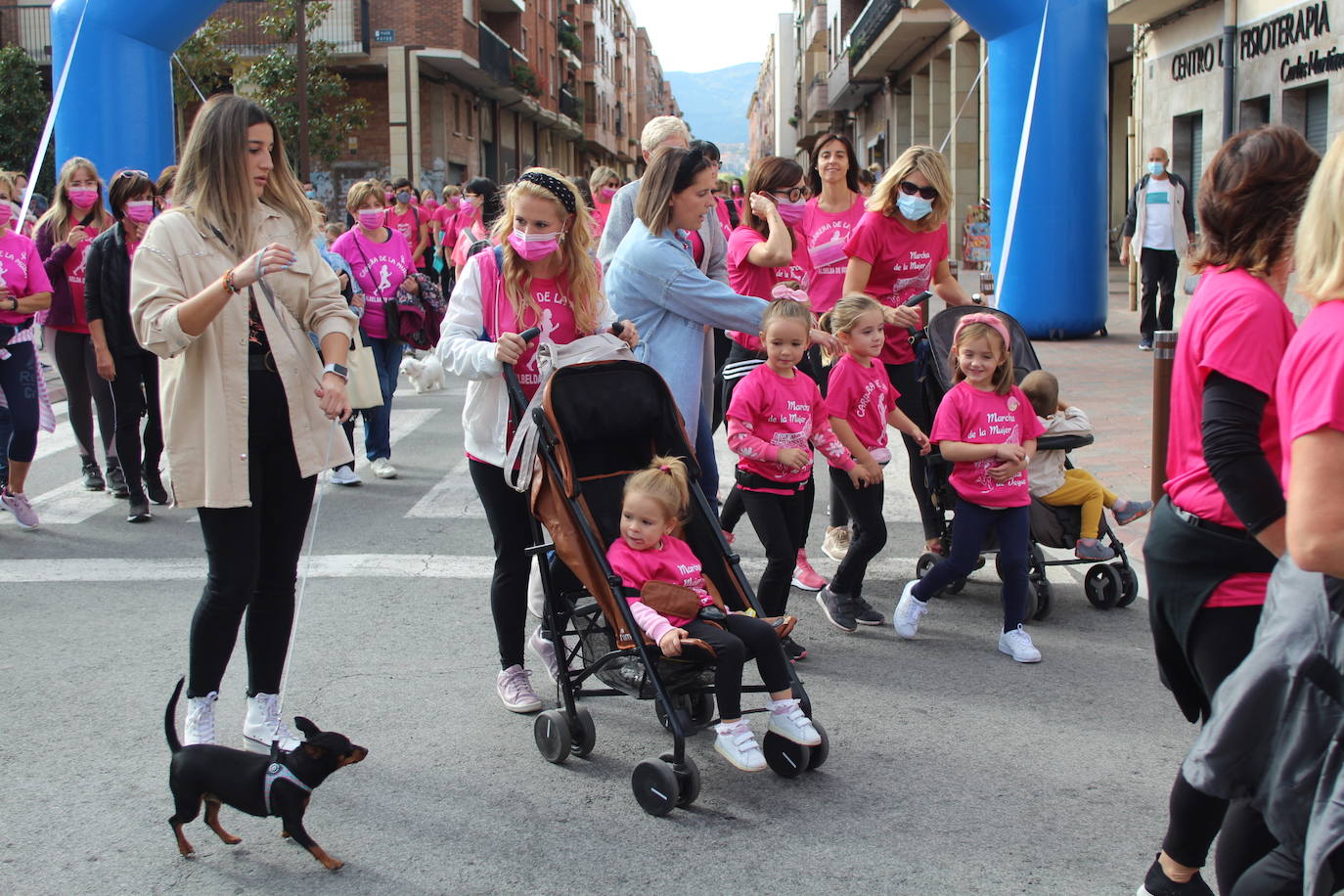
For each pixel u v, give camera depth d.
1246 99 15.33
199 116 3.90
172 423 3.81
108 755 4.20
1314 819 2.26
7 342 7.18
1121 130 27.88
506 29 47.97
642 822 3.73
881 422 5.51
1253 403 2.59
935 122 32.75
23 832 3.65
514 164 50.47
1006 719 4.51
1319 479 2.15
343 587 6.18
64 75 12.83
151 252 3.76
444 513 7.77
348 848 3.56
